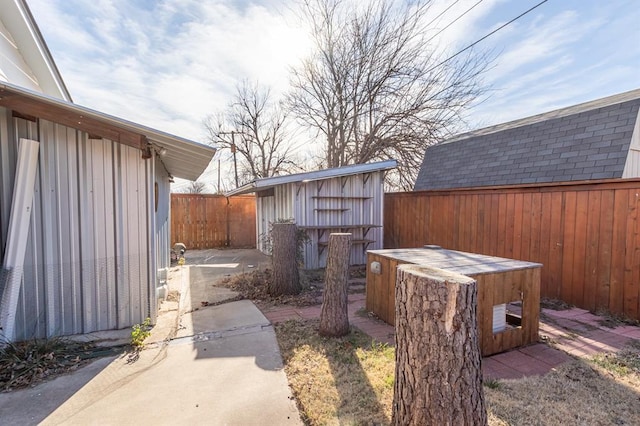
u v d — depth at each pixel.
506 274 3.19
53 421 2.06
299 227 6.48
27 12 4.01
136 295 3.66
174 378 2.60
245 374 2.66
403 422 1.65
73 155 3.34
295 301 4.77
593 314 4.33
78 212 3.38
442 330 1.53
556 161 5.71
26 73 4.72
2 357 2.72
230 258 8.95
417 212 7.76
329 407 2.20
